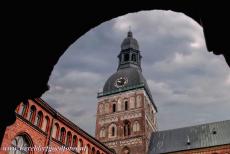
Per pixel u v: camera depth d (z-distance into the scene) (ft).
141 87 226.79
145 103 223.10
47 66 24.68
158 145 203.21
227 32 18.56
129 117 214.90
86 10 23.04
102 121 221.66
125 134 209.05
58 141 115.85
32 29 22.40
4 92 22.52
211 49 20.06
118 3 22.94
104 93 235.61
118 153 201.16
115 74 244.63
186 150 188.85
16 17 21.33
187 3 20.97
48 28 23.00
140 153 195.11
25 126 100.58
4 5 20.48
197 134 200.75
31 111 106.73
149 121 222.28
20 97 23.95
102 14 23.81
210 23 19.04
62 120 121.49
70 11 22.71
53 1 21.66
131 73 238.68
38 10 21.75
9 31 21.53
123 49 264.52
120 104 225.15
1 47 21.52
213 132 196.34
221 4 17.99
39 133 106.93
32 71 23.70
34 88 24.56
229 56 19.34
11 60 22.24
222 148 180.04
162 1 22.27
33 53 23.25
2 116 22.85
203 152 183.93
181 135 205.46
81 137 132.77
